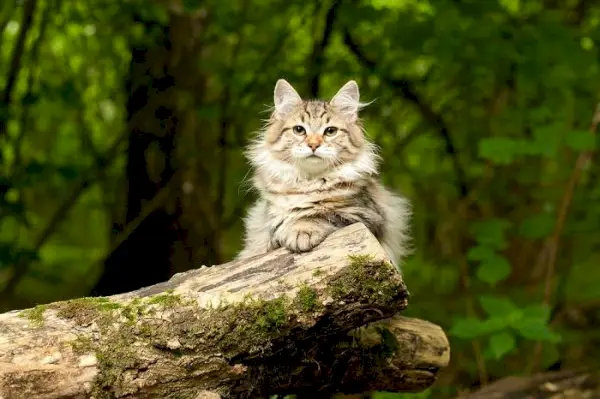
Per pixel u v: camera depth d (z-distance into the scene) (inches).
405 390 213.5
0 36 362.3
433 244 446.0
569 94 360.2
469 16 319.9
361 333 197.2
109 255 346.0
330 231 199.5
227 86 355.9
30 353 154.3
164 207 338.0
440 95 413.7
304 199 223.6
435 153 451.8
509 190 425.4
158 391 164.7
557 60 322.7
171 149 339.3
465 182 426.3
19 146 365.7
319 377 193.6
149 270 338.6
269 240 219.9
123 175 358.3
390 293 167.8
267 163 237.3
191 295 167.5
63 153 430.3
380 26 359.6
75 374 156.3
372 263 166.2
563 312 387.2
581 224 365.1
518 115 363.6
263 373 177.6
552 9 382.9
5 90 349.7
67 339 158.4
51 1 351.6
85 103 406.3
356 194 226.7
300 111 237.1
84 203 456.1
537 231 334.0
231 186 413.7
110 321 162.9
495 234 299.1
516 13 381.1
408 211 248.5
